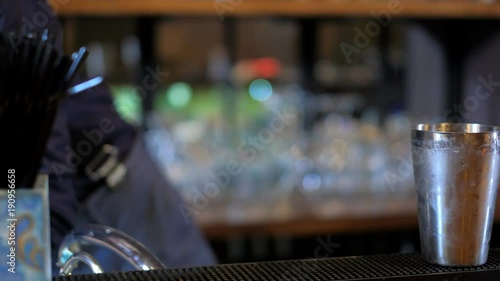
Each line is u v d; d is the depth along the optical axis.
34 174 0.63
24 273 0.55
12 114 0.61
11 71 0.60
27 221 0.55
